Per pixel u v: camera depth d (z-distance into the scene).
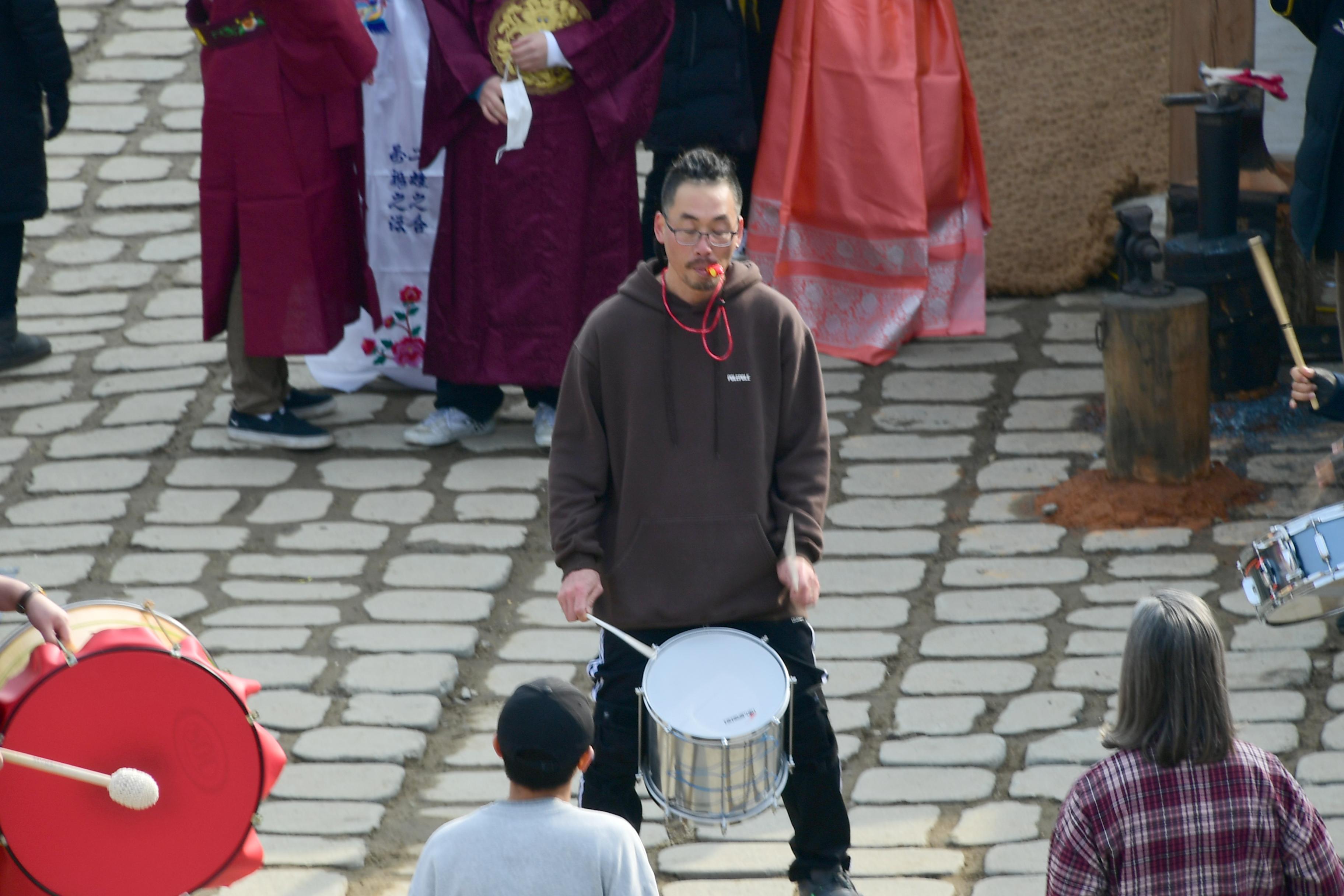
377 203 28.44
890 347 29.42
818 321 29.92
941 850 17.34
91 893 14.25
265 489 26.12
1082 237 31.48
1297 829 11.46
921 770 18.81
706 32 27.86
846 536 24.19
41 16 28.09
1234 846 11.40
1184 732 11.27
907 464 26.14
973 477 25.59
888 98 28.61
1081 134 31.09
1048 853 16.66
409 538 24.64
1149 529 23.64
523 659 21.61
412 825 18.30
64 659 14.01
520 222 25.98
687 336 15.12
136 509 25.58
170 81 39.66
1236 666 20.25
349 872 17.45
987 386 28.44
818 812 15.77
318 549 24.33
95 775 13.38
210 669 14.55
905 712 19.92
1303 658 20.27
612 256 26.42
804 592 14.86
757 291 15.32
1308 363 28.08
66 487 26.22
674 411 15.16
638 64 25.88
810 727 15.47
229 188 25.84
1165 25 30.47
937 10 29.09
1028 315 31.08
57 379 29.83
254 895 17.05
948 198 29.59
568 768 11.45
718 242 14.66
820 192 29.23
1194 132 28.48
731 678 14.27
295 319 26.27
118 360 30.39
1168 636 11.27
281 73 25.38
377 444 27.67
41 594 14.28
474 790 18.94
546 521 25.06
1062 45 30.78
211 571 23.78
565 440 15.49
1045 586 22.48
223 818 14.66
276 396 27.33
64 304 32.41
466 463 26.97
